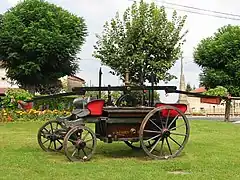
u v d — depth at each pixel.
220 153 10.80
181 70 43.97
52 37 40.97
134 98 11.09
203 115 45.97
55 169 8.41
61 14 43.69
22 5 43.06
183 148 10.66
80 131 9.59
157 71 24.25
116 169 8.46
